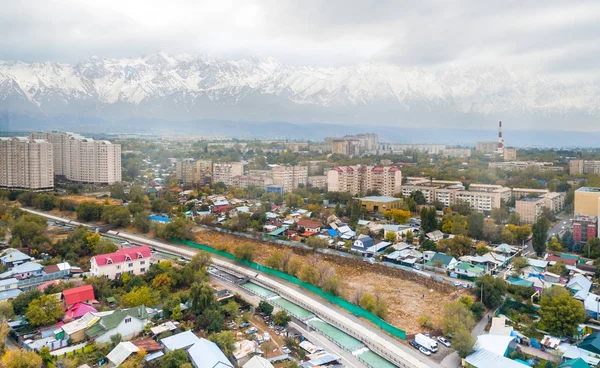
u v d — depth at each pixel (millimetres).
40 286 174875
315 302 175250
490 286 167750
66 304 155250
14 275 183500
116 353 121812
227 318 153750
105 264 184750
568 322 141875
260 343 136375
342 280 199625
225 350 127000
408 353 133750
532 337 143250
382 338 144000
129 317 139625
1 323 139625
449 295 182500
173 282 180750
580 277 185875
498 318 146125
